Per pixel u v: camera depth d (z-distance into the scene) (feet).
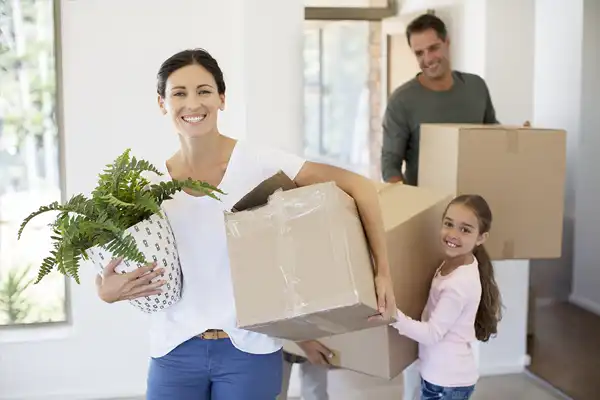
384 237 5.70
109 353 11.22
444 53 10.50
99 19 10.84
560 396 11.10
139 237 5.40
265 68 10.43
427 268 7.49
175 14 11.02
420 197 7.73
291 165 5.81
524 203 8.45
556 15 14.90
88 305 11.09
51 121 11.06
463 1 12.11
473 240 7.36
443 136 8.51
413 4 13.98
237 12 10.77
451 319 7.22
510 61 11.55
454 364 7.41
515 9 11.44
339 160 15.69
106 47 10.89
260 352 5.84
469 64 12.02
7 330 11.18
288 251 5.30
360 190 5.68
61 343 11.05
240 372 5.85
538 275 15.53
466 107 10.75
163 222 5.55
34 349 10.96
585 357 12.65
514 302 12.05
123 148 11.10
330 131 15.57
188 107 5.53
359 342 7.11
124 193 5.43
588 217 15.06
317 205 5.32
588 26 14.24
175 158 5.99
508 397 11.14
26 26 10.80
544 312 15.16
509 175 8.36
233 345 5.80
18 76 10.88
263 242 5.37
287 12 10.39
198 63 5.60
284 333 5.76
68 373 11.12
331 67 15.35
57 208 5.43
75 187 11.05
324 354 7.35
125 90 11.02
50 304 11.37
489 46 11.45
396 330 7.08
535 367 12.21
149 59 11.02
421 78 10.77
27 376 11.00
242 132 10.88
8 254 11.16
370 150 15.38
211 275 5.74
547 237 8.57
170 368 5.89
